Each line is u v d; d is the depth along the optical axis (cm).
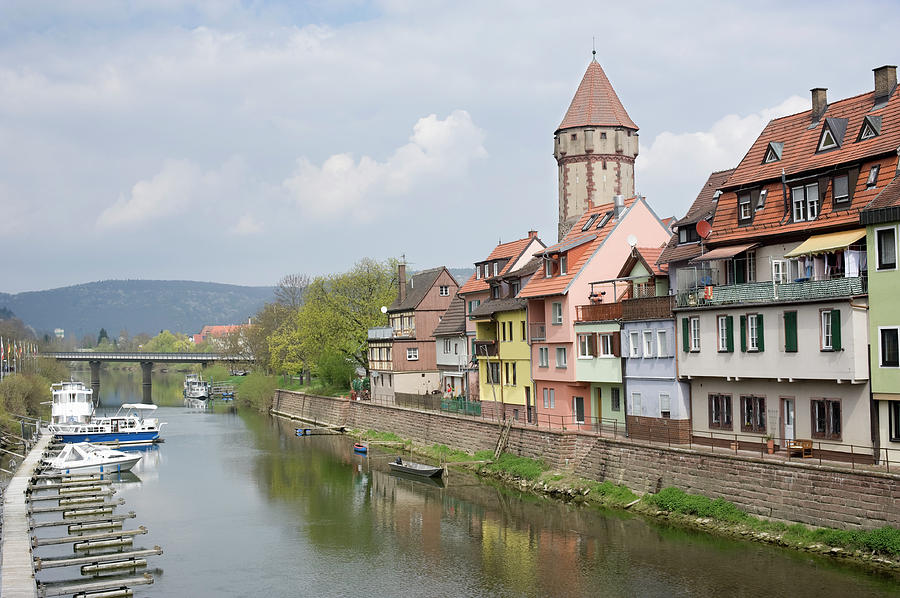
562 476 5075
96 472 6347
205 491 5622
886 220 3475
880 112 4062
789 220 4256
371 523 4566
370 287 10231
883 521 3259
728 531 3816
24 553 3681
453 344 8025
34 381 10262
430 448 6862
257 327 14462
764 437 4100
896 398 3456
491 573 3588
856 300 3600
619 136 8262
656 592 3225
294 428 9506
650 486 4453
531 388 6316
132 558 3853
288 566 3828
